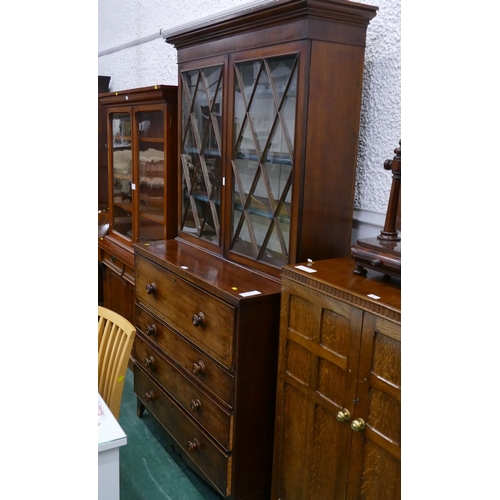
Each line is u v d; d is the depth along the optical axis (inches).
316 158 61.1
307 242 62.9
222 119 72.9
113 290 120.9
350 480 50.8
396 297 46.3
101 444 41.4
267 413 65.6
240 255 72.4
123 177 113.6
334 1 56.4
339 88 60.9
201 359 69.5
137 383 92.4
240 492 66.1
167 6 117.0
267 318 62.4
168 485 77.2
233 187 72.7
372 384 46.6
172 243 87.3
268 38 62.4
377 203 69.6
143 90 94.0
